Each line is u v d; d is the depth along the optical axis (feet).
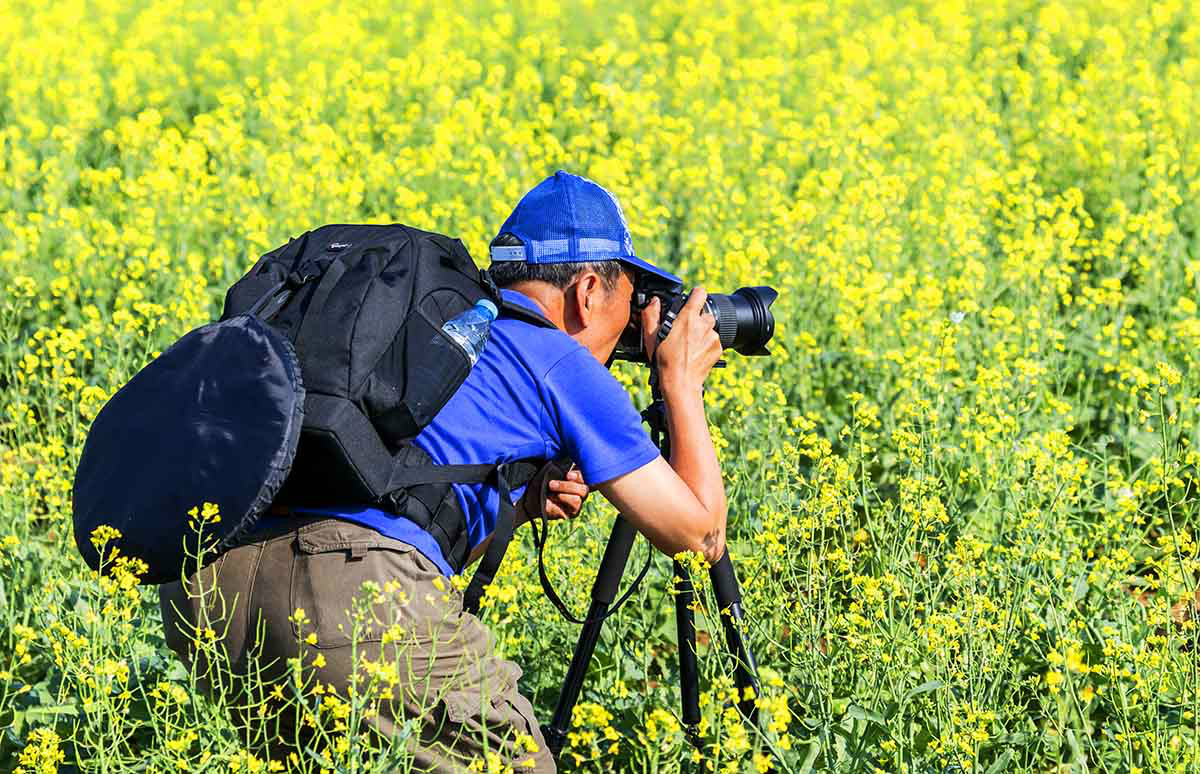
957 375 36.96
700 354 19.03
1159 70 64.39
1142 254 41.68
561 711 20.84
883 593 24.21
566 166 52.75
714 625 23.00
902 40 66.44
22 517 31.30
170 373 17.19
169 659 25.89
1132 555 29.19
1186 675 22.08
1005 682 23.50
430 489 17.38
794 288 38.70
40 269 43.16
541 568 19.79
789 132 52.37
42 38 68.90
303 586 17.13
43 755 20.92
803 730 23.08
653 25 79.20
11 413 34.12
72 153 52.24
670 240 48.44
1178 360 37.04
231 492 16.21
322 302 17.34
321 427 16.39
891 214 44.14
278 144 56.24
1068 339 37.45
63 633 23.25
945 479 30.07
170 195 46.65
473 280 18.42
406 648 17.06
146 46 74.49
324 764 17.56
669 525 18.10
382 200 50.08
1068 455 29.07
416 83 62.49
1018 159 55.88
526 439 17.94
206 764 20.89
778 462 26.48
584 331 19.16
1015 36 67.41
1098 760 21.39
